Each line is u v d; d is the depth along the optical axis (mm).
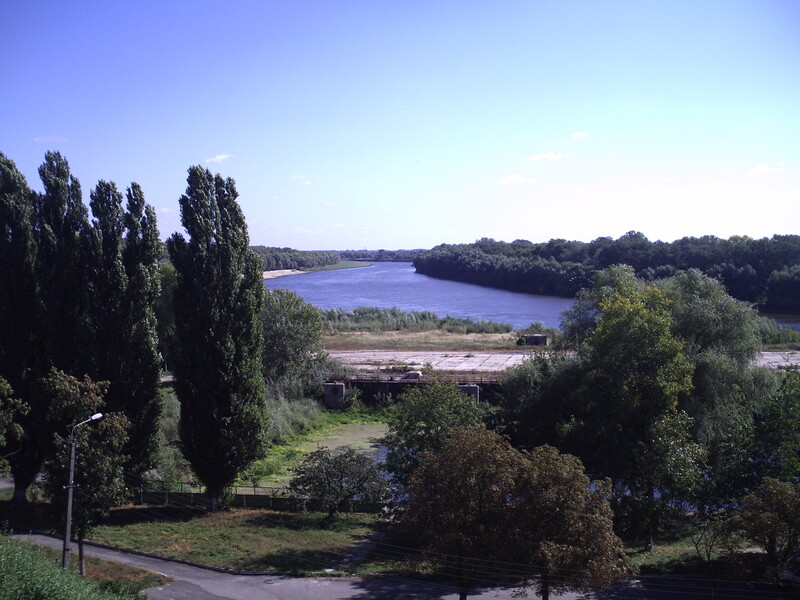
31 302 34969
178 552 28969
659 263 146625
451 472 21406
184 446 35531
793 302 113625
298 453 51688
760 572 23609
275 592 24703
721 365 40781
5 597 17969
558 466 20859
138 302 34750
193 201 35188
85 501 25203
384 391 68250
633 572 22250
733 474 29031
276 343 67625
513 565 20922
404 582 25812
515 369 46844
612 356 34344
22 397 34562
